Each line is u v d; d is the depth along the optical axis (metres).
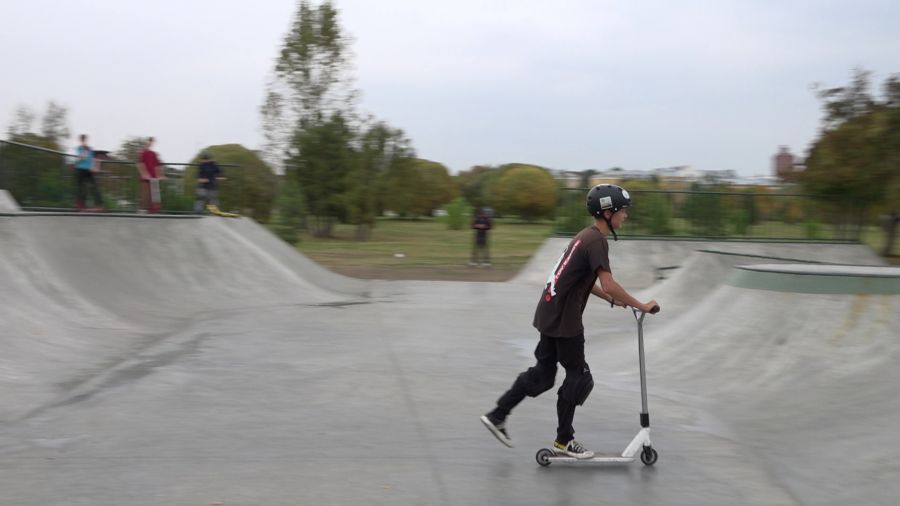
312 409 6.53
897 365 6.59
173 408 6.45
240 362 8.46
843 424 5.78
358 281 19.08
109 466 4.97
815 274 7.76
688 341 8.52
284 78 40.41
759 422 6.16
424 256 29.77
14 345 8.00
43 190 14.69
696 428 6.09
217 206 19.77
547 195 63.88
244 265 15.42
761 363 7.34
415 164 65.00
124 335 9.86
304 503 4.43
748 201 23.73
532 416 6.42
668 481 4.93
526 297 16.16
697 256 16.39
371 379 7.73
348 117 40.62
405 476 4.92
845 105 25.58
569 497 4.63
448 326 11.67
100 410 6.30
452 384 7.60
